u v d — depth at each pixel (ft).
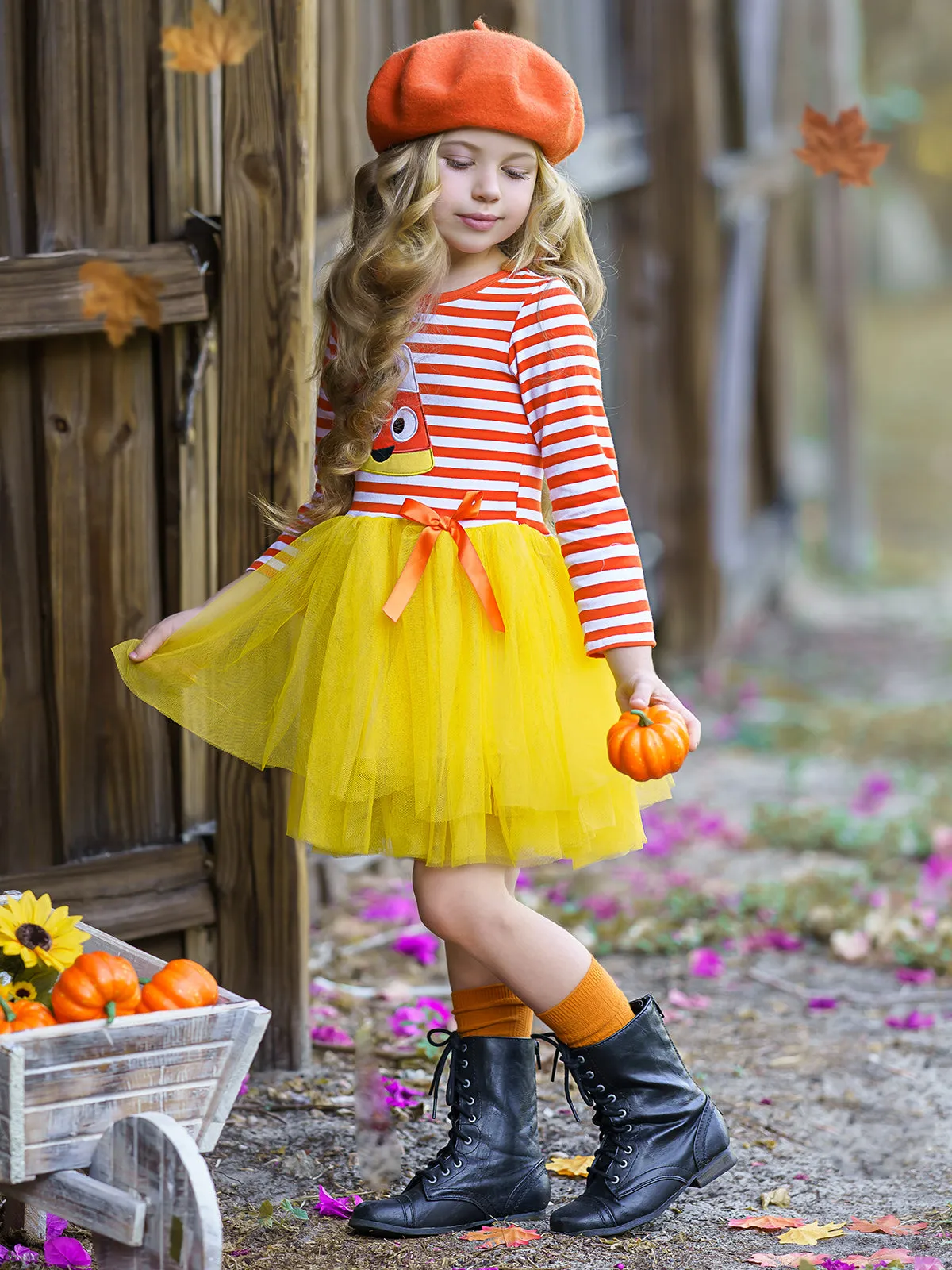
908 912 20.20
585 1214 11.51
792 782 27.35
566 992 11.51
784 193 41.65
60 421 14.10
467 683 11.07
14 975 10.67
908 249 118.93
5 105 13.62
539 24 27.81
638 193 32.68
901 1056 15.76
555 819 11.23
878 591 46.39
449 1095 12.02
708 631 34.71
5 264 13.26
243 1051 10.11
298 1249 11.20
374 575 11.39
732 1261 11.10
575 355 11.38
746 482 41.60
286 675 12.18
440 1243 11.31
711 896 20.98
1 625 13.96
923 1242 11.48
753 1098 14.64
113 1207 9.36
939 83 109.29
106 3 13.96
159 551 14.89
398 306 11.33
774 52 42.80
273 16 13.85
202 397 14.92
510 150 11.37
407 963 18.30
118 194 14.17
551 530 12.44
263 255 14.12
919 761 28.99
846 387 48.32
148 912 14.42
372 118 11.67
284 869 14.71
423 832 11.20
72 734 14.40
